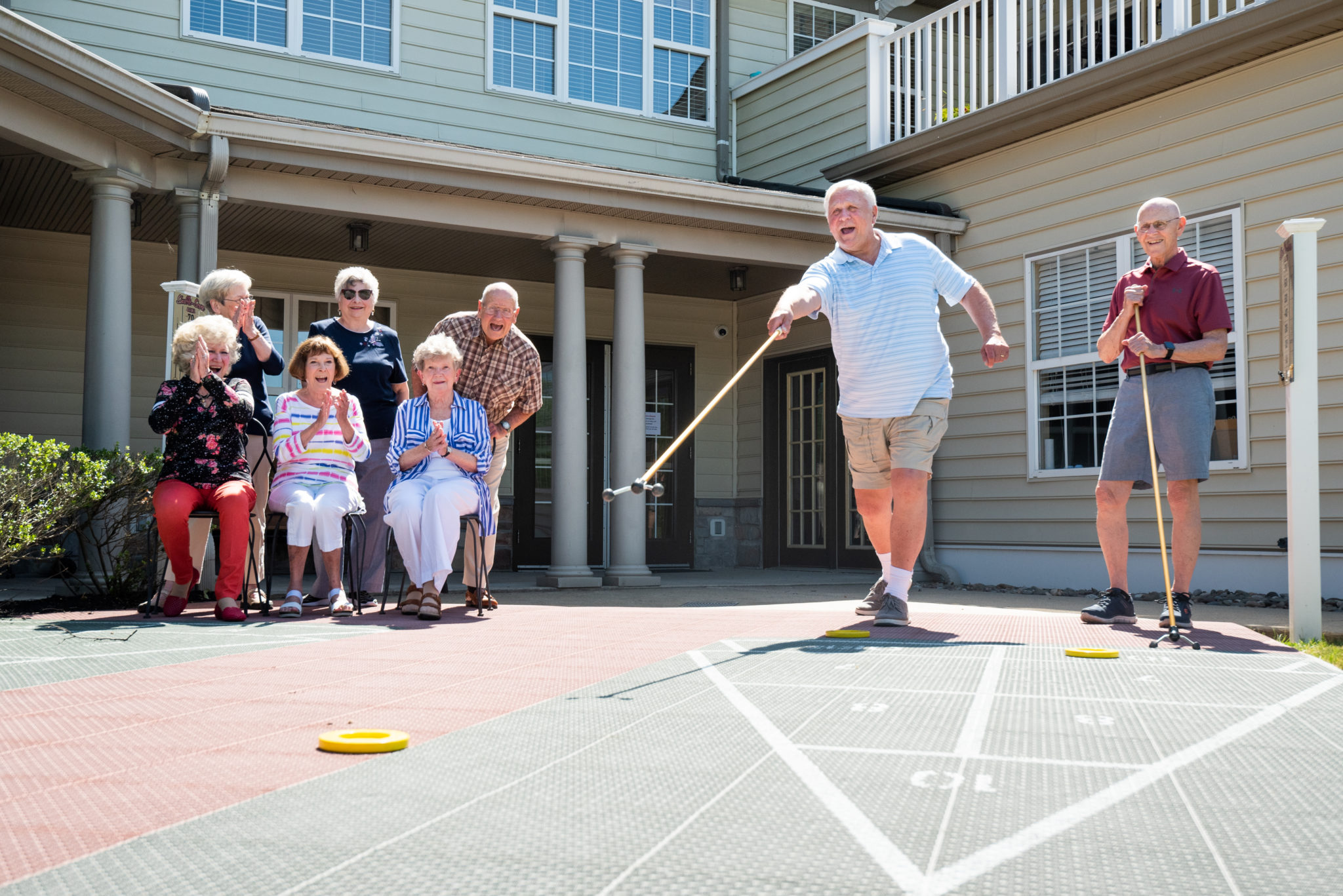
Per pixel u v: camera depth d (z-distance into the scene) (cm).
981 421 898
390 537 499
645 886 125
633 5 1098
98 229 635
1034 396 861
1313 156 702
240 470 474
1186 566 418
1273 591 707
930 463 425
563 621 462
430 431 486
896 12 1238
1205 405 414
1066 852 137
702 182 823
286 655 337
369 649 353
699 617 478
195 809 160
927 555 914
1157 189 786
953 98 959
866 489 453
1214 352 405
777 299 1116
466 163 740
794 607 588
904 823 151
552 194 784
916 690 261
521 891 123
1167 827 149
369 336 560
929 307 424
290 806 161
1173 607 379
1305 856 135
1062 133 849
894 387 420
